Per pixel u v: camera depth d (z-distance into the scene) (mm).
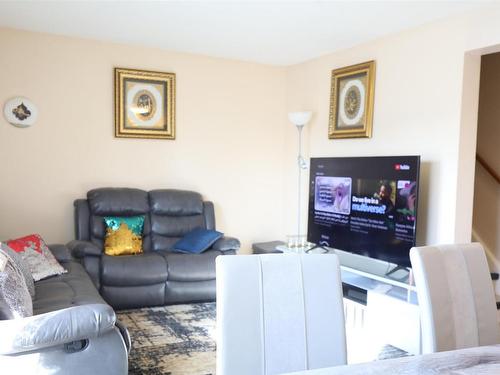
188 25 3844
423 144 3580
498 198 3936
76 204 4270
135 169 4730
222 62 5094
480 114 4176
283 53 4750
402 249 3434
